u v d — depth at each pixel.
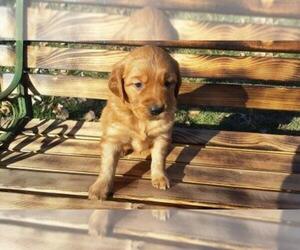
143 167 0.86
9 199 0.75
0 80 1.02
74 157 0.88
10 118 1.06
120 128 0.83
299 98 0.97
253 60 0.95
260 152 0.92
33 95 1.04
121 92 0.81
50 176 0.82
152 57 0.78
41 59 0.98
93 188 0.77
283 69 0.95
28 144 0.92
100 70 0.99
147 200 0.77
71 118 1.26
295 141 0.95
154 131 0.83
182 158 0.89
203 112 1.30
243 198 0.78
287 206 0.76
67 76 1.00
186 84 0.99
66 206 0.74
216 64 0.96
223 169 0.86
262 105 0.99
